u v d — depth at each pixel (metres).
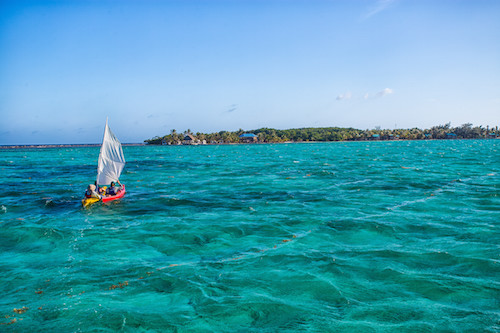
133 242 16.86
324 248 15.33
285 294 11.05
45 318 9.73
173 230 18.81
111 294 11.22
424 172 42.38
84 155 118.88
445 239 16.06
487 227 17.77
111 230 19.03
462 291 10.96
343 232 17.67
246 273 12.75
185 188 33.81
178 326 9.33
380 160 65.00
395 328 9.02
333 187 32.16
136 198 28.48
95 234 18.25
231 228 18.95
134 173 48.91
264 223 19.80
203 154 110.25
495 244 15.13
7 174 50.38
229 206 24.78
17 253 15.41
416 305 10.20
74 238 17.58
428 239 16.17
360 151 110.81
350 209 22.81
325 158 76.31
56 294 11.25
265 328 9.18
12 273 13.07
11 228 19.41
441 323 9.20
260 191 30.97
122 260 14.38
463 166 49.12
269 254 14.70
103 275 12.79
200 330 9.14
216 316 9.80
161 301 10.73
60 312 10.05
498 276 11.95
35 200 28.31
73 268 13.52
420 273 12.37
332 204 24.55
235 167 56.97
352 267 13.05
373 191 29.42
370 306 10.20
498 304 10.12
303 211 22.58
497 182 32.59
